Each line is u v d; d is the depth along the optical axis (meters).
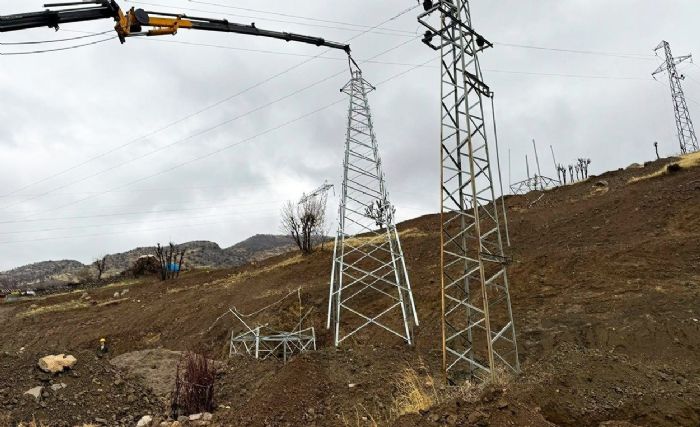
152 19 16.45
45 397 10.91
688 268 15.70
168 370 14.67
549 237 23.92
